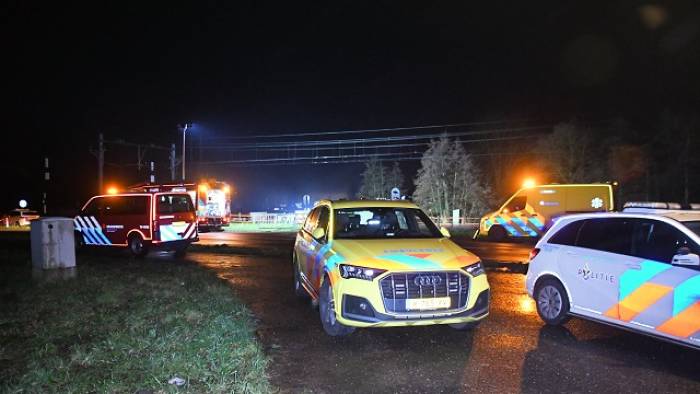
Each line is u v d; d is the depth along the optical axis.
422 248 6.55
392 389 4.85
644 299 5.87
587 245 6.76
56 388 4.57
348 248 6.58
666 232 5.95
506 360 5.67
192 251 16.50
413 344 6.23
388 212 7.79
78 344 5.81
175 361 5.22
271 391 4.73
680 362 5.63
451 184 45.78
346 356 5.78
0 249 16.55
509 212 20.75
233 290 9.34
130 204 15.16
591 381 5.07
